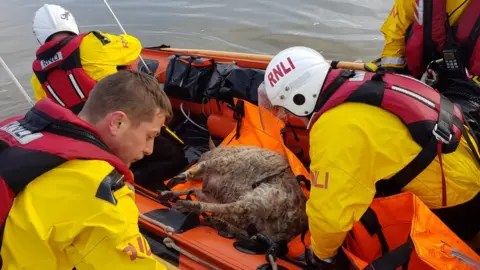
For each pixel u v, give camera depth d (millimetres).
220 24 6238
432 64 2711
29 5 7625
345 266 1927
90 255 1208
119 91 1345
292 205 2320
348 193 1712
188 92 3508
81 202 1202
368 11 6258
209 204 2324
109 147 1377
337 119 1762
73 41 2908
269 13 6473
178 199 2619
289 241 2326
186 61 3568
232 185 2525
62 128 1276
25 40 6152
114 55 2965
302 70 1975
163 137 3049
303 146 3096
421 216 1727
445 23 2598
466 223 1982
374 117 1740
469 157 1886
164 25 6363
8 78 5184
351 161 1707
